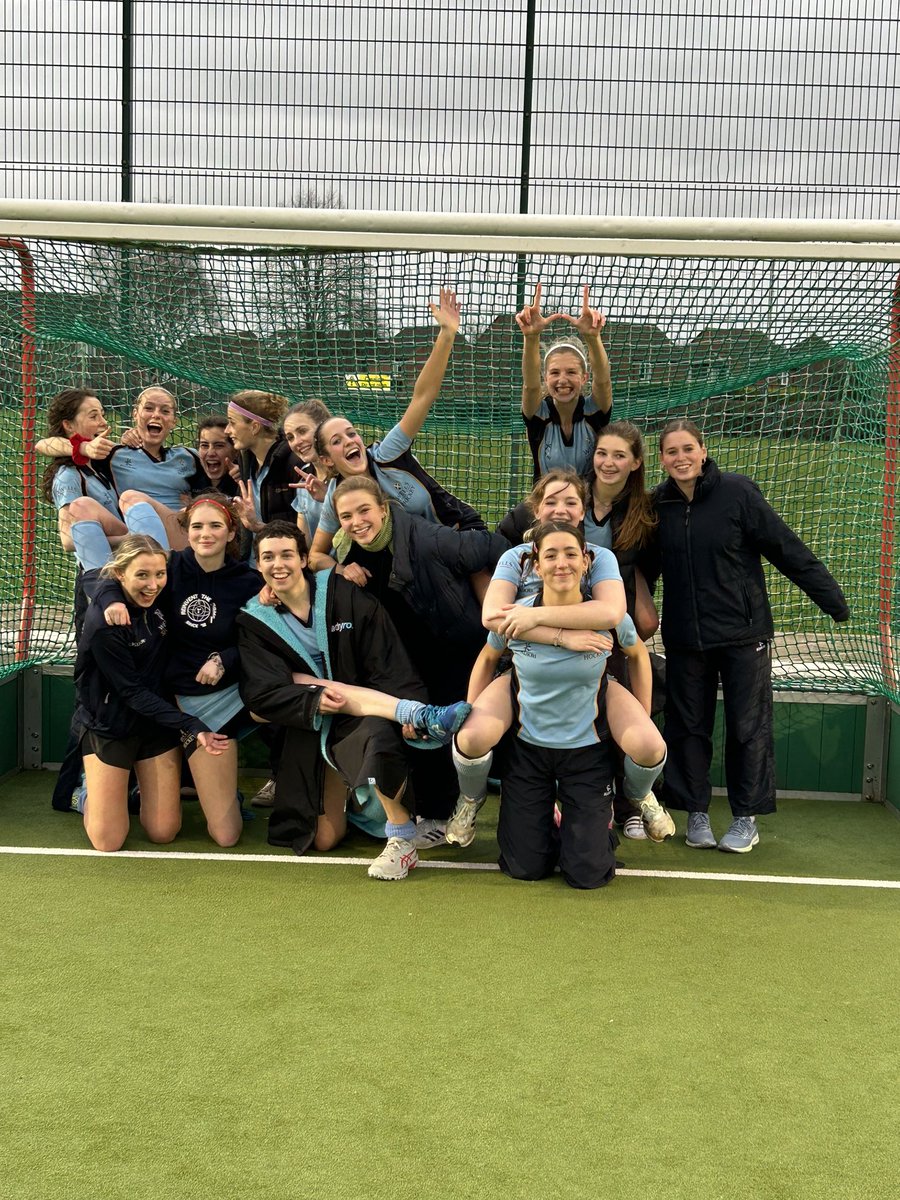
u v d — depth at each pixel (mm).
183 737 4219
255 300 4742
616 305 4602
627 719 3912
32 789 4949
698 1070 2758
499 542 4258
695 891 3924
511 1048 2840
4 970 3227
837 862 4262
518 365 4992
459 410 5480
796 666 5340
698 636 4285
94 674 4094
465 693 4398
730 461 5738
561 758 3932
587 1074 2729
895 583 5047
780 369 5273
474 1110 2568
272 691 4055
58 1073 2695
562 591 3799
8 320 4941
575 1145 2447
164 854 4191
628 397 5344
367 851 4273
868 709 5031
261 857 4172
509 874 4008
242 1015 2982
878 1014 3059
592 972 3271
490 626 3840
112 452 4828
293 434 4535
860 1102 2635
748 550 4273
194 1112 2545
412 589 4133
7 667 5074
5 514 5531
